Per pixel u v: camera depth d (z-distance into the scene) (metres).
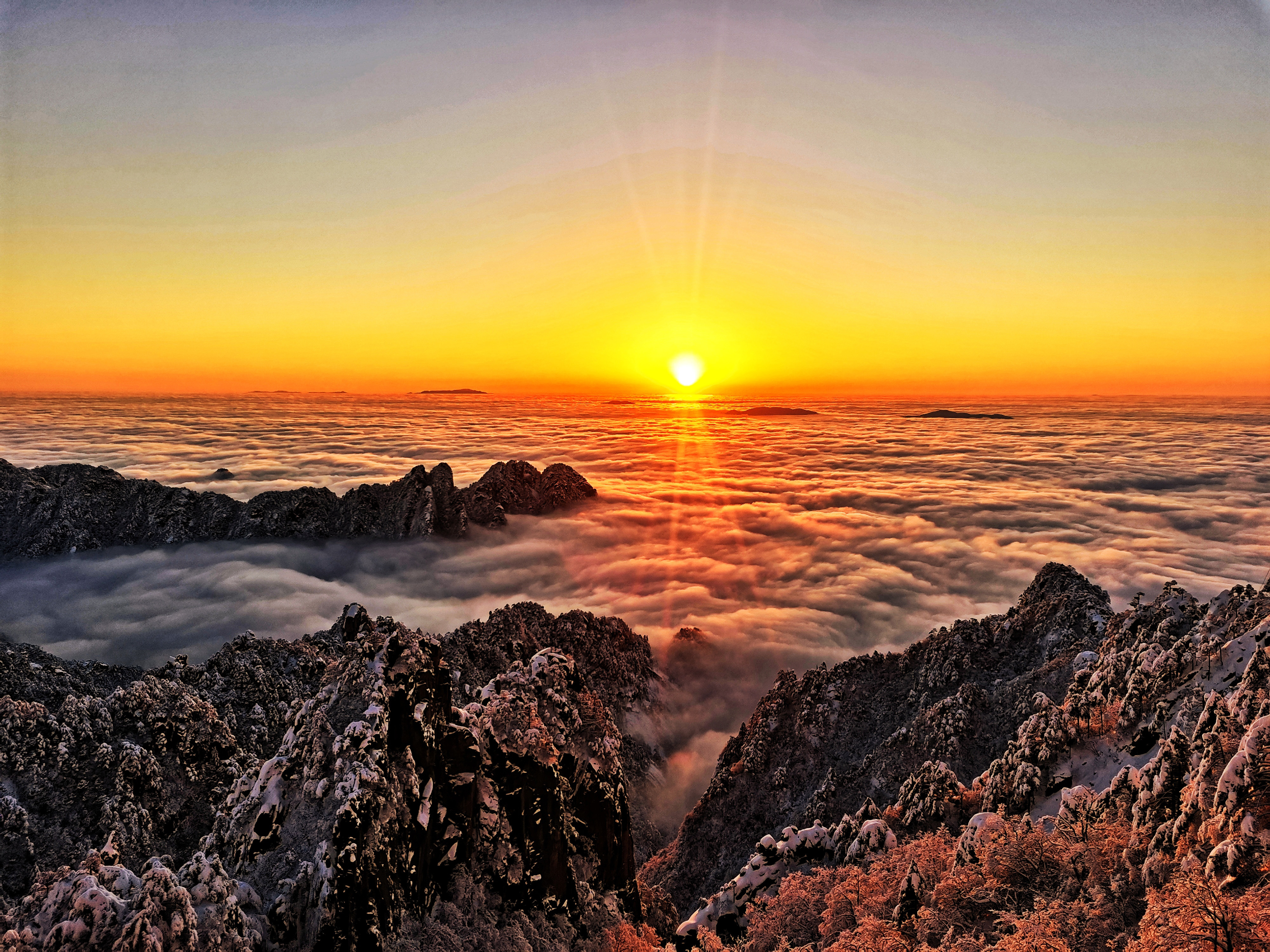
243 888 32.84
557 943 42.72
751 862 61.41
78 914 28.88
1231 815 31.92
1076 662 73.69
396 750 40.03
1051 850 41.16
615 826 52.72
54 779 65.75
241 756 77.50
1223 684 47.00
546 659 57.97
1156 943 28.61
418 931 36.53
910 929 42.56
